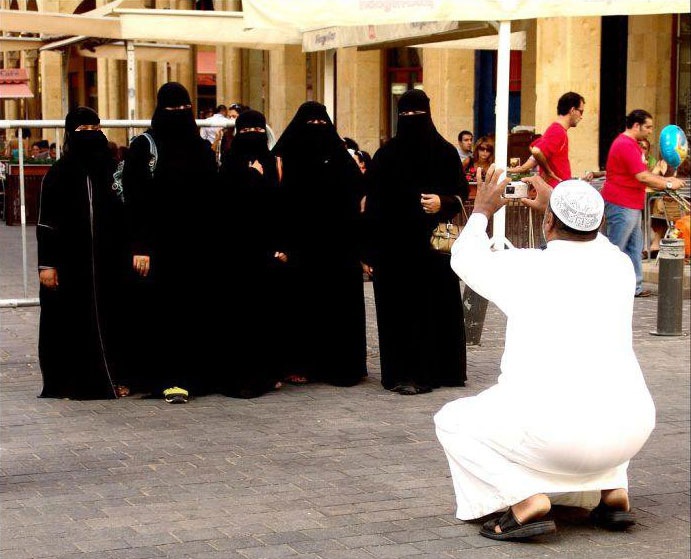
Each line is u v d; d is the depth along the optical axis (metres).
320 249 8.65
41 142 25.25
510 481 5.40
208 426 7.54
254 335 8.43
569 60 15.99
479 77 21.61
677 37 18.77
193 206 8.21
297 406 8.12
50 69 38.28
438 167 8.34
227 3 26.80
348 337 8.77
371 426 7.57
